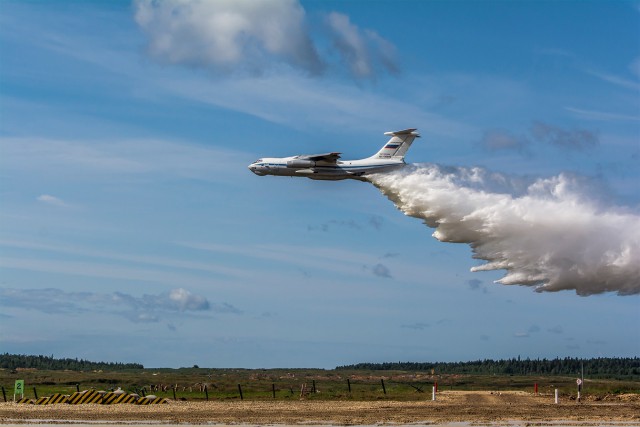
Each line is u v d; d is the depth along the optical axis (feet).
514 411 166.30
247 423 143.02
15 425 139.44
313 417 153.58
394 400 212.43
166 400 198.70
